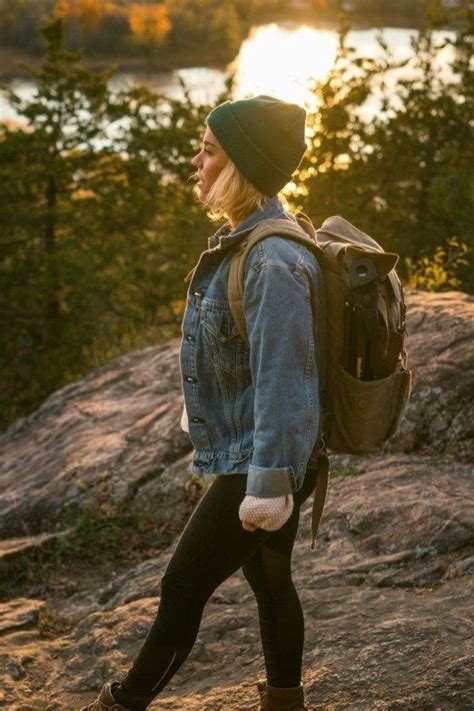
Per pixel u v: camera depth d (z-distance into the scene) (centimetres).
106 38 9406
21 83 8831
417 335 538
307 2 14012
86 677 343
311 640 317
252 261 227
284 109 234
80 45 9388
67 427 655
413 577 353
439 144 2372
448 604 323
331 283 238
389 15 13100
